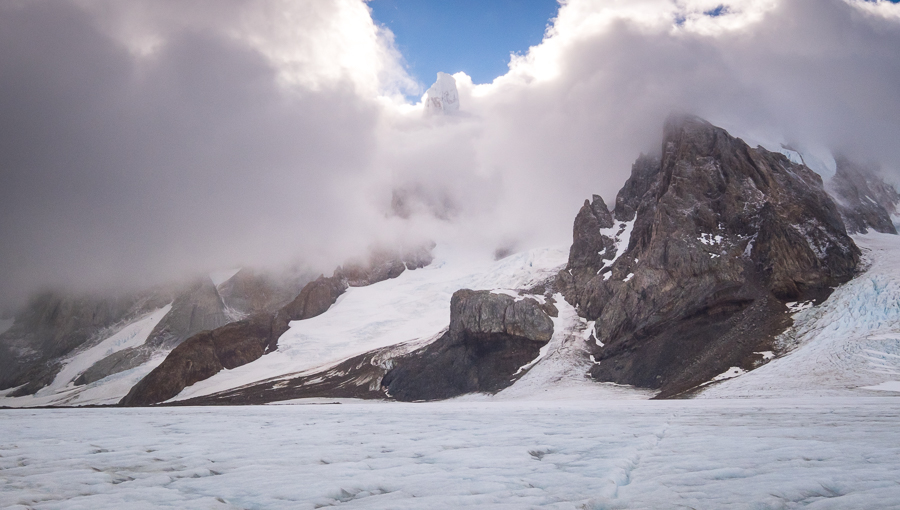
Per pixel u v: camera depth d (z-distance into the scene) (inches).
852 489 421.1
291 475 549.6
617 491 453.7
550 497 428.5
